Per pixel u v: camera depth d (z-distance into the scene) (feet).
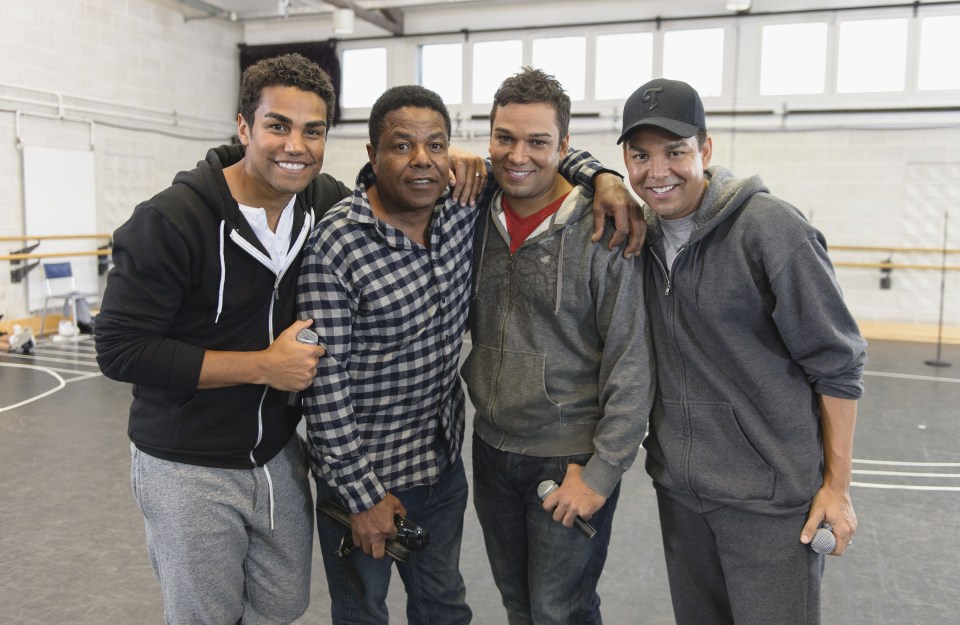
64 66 24.61
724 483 4.52
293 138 4.15
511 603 5.53
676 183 4.28
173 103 29.32
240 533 4.75
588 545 4.99
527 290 4.84
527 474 5.05
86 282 25.71
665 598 7.77
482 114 30.12
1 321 22.71
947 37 24.35
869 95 25.27
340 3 25.82
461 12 29.89
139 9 27.45
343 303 4.59
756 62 26.32
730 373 4.51
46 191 24.11
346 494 4.77
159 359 4.18
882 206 25.55
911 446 13.19
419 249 4.70
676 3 27.02
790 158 26.37
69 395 16.39
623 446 4.60
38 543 8.89
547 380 4.87
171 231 4.13
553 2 28.60
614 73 28.27
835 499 4.40
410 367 4.88
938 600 7.74
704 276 4.42
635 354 4.64
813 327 4.17
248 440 4.62
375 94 31.50
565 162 5.14
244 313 4.51
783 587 4.47
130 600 7.59
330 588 5.39
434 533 5.54
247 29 32.83
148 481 4.55
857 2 24.94
